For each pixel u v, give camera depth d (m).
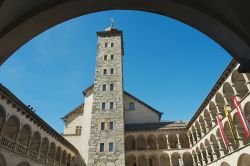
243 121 24.52
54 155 36.81
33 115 29.08
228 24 5.16
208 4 5.32
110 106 46.81
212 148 34.66
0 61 5.29
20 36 5.29
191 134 45.28
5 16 4.64
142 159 47.09
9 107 24.41
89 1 5.61
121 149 41.50
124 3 5.94
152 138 49.81
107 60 53.41
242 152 25.53
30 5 5.01
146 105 56.19
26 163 28.39
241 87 31.55
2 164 23.69
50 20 5.59
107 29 60.34
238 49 5.35
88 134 49.28
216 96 32.59
